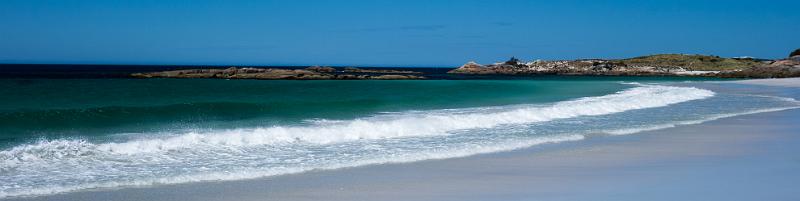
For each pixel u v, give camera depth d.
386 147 13.13
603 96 32.00
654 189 8.24
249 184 8.96
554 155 11.84
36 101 25.28
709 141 14.02
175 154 11.93
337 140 14.20
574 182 8.85
